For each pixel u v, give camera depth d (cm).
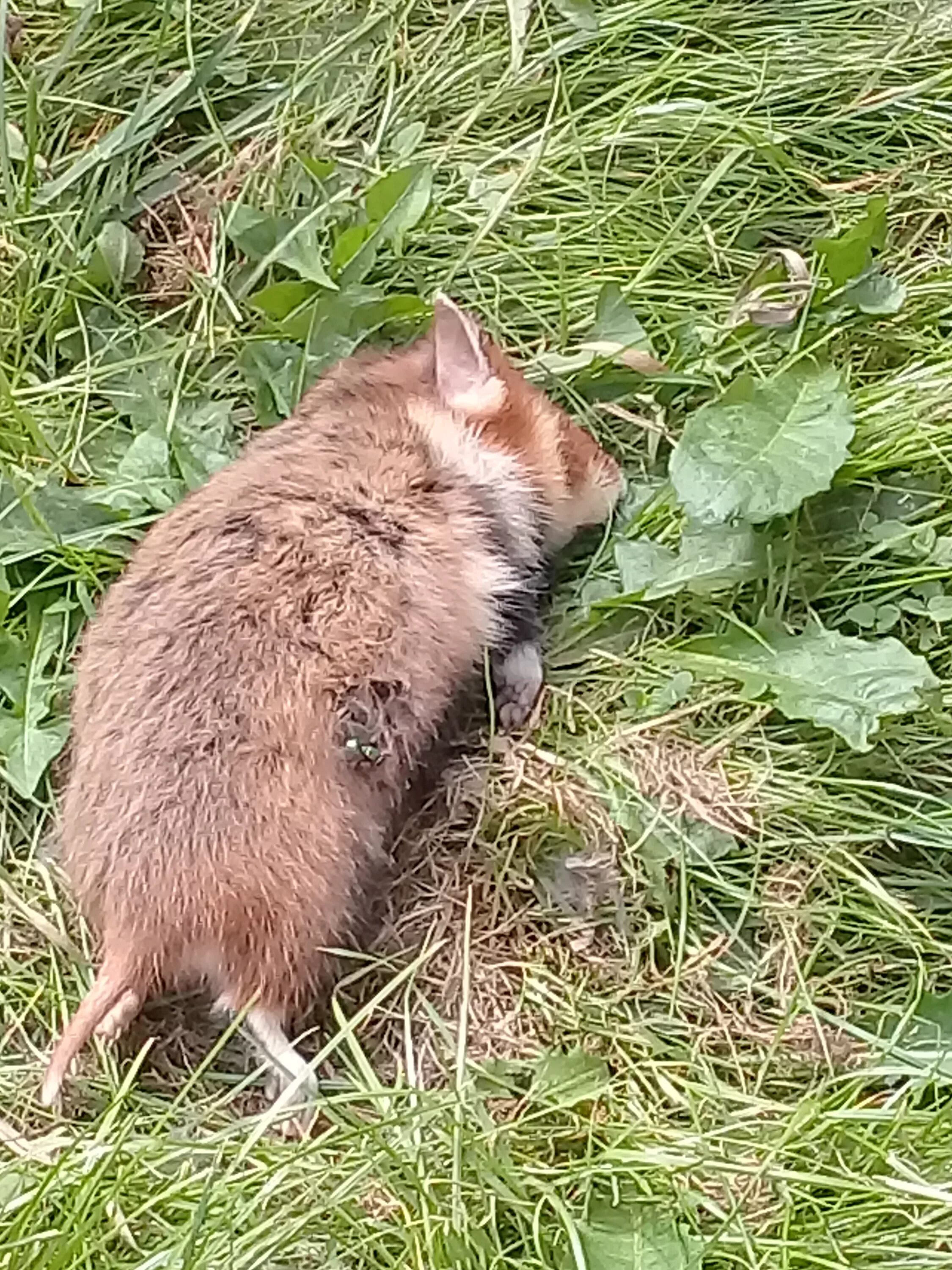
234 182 72
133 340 69
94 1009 52
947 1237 49
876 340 66
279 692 53
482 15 76
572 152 72
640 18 75
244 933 52
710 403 61
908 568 60
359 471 56
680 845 56
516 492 60
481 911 56
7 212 70
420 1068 54
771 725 59
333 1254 49
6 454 65
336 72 75
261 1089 54
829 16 76
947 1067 52
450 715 58
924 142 73
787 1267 48
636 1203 49
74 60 75
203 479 64
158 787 52
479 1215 49
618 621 61
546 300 69
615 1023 54
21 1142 51
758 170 72
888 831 56
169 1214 50
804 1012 54
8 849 58
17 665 60
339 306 66
